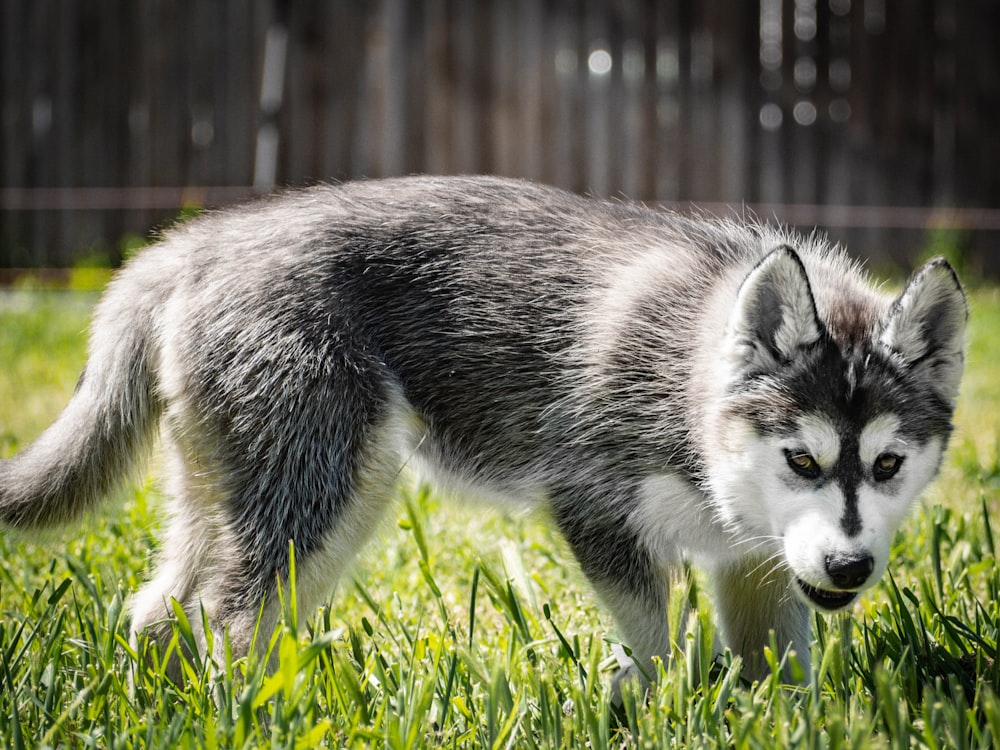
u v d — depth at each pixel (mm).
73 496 6602
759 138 19031
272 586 6156
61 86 18969
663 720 4969
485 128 18922
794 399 5691
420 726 4801
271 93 18844
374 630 6637
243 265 6434
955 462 9531
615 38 18750
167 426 6547
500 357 6641
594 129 18906
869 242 19266
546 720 4957
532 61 18781
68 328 15258
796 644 6438
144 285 6656
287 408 6273
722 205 19062
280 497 6242
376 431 6453
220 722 4855
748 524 6051
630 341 6402
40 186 19125
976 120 19297
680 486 6270
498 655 5922
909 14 18969
